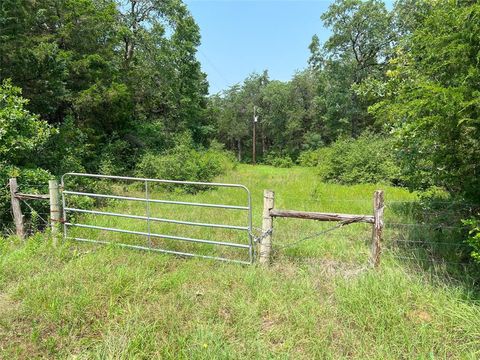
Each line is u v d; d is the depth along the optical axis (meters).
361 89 6.73
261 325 3.09
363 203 8.12
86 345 2.83
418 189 6.08
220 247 5.05
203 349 2.70
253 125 43.84
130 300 3.45
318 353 2.69
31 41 9.96
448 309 3.10
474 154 3.90
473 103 2.96
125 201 8.50
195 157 14.23
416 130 4.04
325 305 3.34
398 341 2.78
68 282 3.72
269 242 4.32
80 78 11.80
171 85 20.14
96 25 12.16
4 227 5.93
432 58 3.95
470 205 4.57
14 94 7.81
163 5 18.14
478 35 3.17
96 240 5.22
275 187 11.96
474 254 3.17
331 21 27.61
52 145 8.48
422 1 5.47
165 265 4.39
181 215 6.94
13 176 6.04
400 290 3.42
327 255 4.77
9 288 3.76
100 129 13.66
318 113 38.19
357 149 13.19
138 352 2.70
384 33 26.75
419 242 5.00
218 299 3.46
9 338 2.92
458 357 2.61
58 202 5.26
